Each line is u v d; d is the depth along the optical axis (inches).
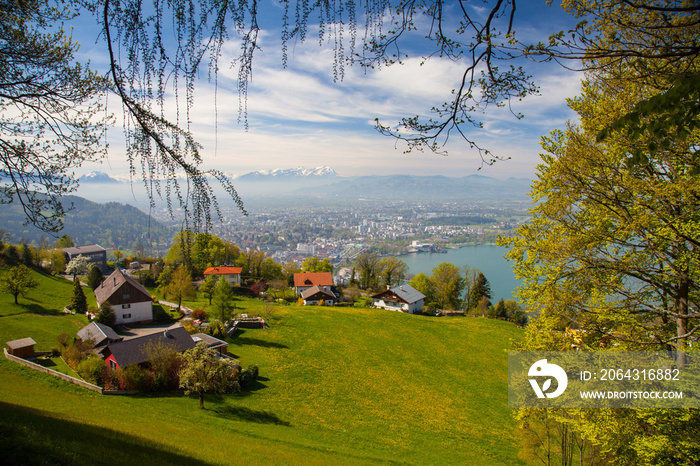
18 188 289.4
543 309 534.3
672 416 398.9
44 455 313.0
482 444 975.0
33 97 309.7
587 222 493.4
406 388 1362.0
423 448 930.1
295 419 1037.2
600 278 474.3
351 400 1221.1
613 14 264.7
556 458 764.0
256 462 564.4
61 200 297.7
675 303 458.9
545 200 532.4
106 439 450.6
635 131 162.7
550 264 502.9
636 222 413.1
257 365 1440.7
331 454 789.2
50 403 697.0
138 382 1013.8
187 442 606.2
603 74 372.2
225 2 152.0
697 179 359.9
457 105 191.0
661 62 231.3
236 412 1013.8
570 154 466.6
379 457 833.5
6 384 829.2
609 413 447.2
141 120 165.5
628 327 482.0
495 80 189.8
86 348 1243.2
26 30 301.7
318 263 3917.3
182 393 1072.2
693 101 148.1
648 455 387.5
